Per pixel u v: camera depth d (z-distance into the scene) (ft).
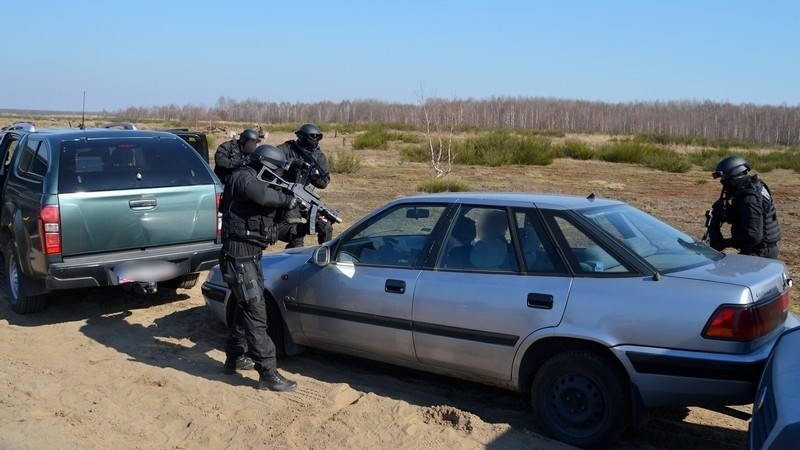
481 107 339.16
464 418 16.12
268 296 20.17
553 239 15.94
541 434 15.83
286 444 15.21
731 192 21.66
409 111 351.87
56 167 23.29
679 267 15.19
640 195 62.85
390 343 17.72
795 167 96.73
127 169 24.40
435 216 17.88
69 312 25.81
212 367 20.21
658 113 349.61
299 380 19.16
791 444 9.63
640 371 14.32
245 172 18.12
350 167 79.15
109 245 23.65
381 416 16.34
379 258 18.29
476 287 16.33
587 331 14.78
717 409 15.40
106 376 19.45
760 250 21.24
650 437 15.93
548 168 89.86
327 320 18.85
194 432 15.99
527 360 15.80
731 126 303.68
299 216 21.48
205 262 25.13
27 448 15.16
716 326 13.74
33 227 23.11
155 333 23.39
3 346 21.99
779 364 11.76
